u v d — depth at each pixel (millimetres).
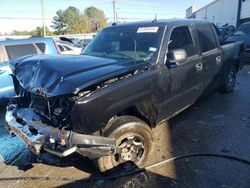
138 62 3820
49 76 3285
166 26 4328
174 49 4074
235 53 6688
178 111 4582
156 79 3791
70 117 2977
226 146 4289
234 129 4898
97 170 3729
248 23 12992
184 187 3350
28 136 3266
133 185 3414
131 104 3414
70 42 9445
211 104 6227
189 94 4719
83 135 3002
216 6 33938
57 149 3002
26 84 3574
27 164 4051
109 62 3689
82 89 2896
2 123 5926
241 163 3807
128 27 4668
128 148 3570
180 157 3973
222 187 3322
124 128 3400
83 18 73125
